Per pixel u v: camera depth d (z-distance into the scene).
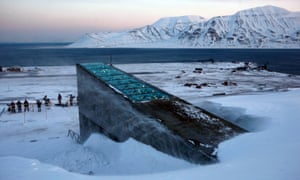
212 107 18.03
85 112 14.65
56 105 25.27
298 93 24.00
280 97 21.34
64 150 13.21
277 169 6.49
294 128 10.94
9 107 23.11
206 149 8.79
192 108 12.26
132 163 9.98
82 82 14.74
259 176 6.13
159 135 9.94
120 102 11.80
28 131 17.27
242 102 18.61
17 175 7.11
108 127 12.73
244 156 8.03
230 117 15.89
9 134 16.61
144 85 13.92
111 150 11.63
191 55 149.25
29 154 13.04
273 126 11.98
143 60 107.62
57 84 40.88
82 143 14.29
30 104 25.75
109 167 10.41
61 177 6.96
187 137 9.27
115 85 13.16
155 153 9.88
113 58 123.62
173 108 11.79
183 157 9.06
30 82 43.16
